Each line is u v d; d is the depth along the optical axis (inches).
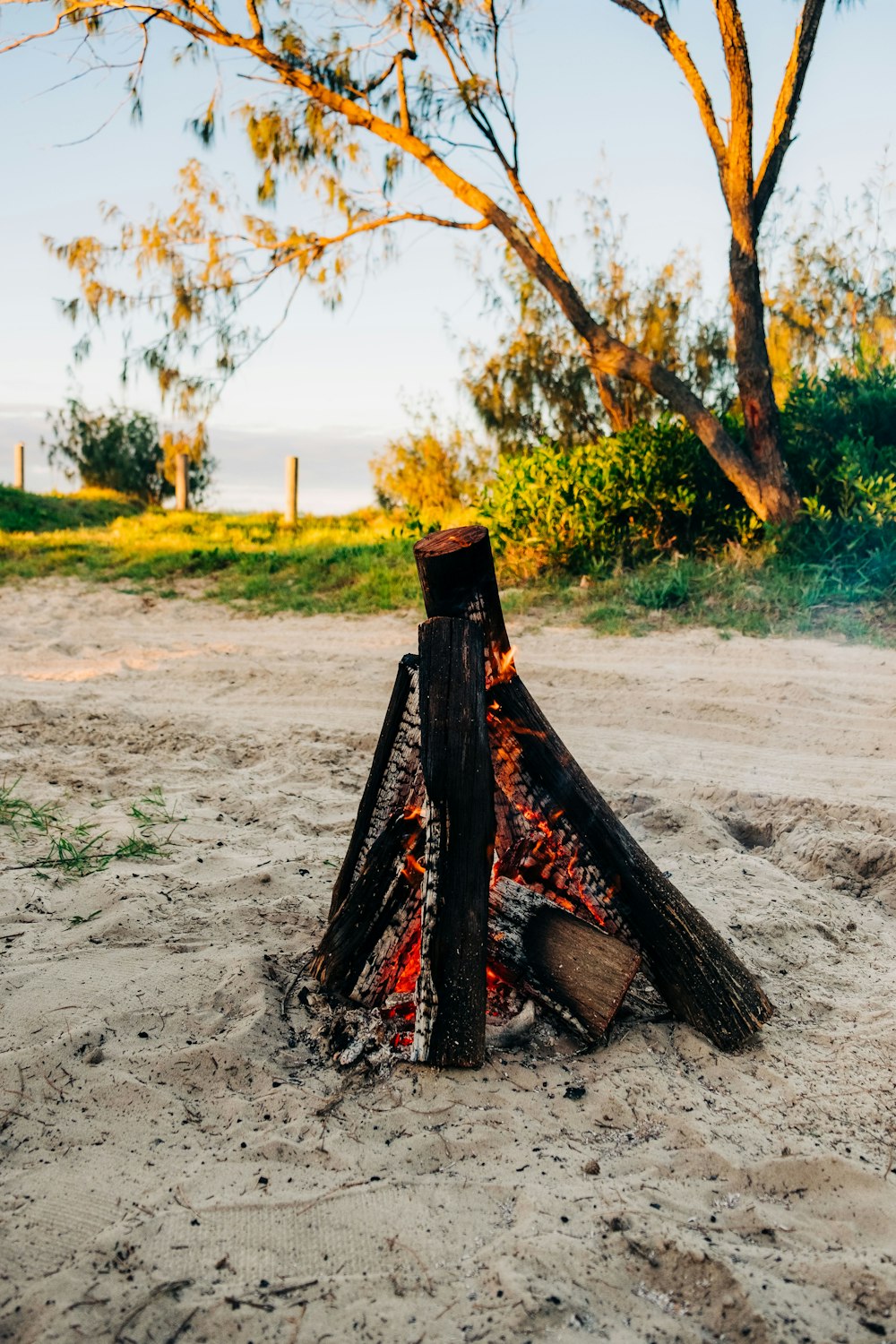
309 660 360.2
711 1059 121.3
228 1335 81.0
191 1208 95.0
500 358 684.1
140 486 1224.2
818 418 460.4
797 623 371.2
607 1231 92.6
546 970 125.4
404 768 130.0
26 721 276.2
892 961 148.3
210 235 485.1
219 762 243.6
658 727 273.9
